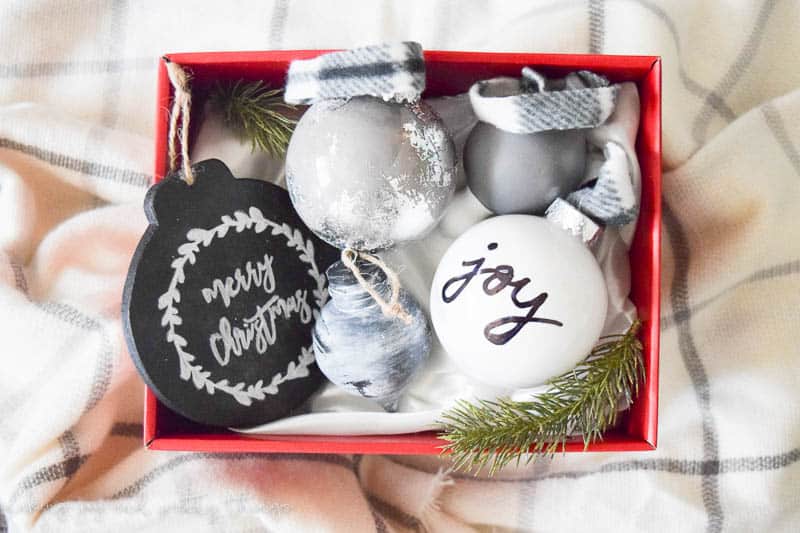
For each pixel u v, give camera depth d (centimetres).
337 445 55
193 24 73
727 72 72
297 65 52
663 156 69
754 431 67
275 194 59
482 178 56
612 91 55
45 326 66
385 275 56
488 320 51
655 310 56
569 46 68
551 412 54
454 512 71
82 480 68
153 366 53
